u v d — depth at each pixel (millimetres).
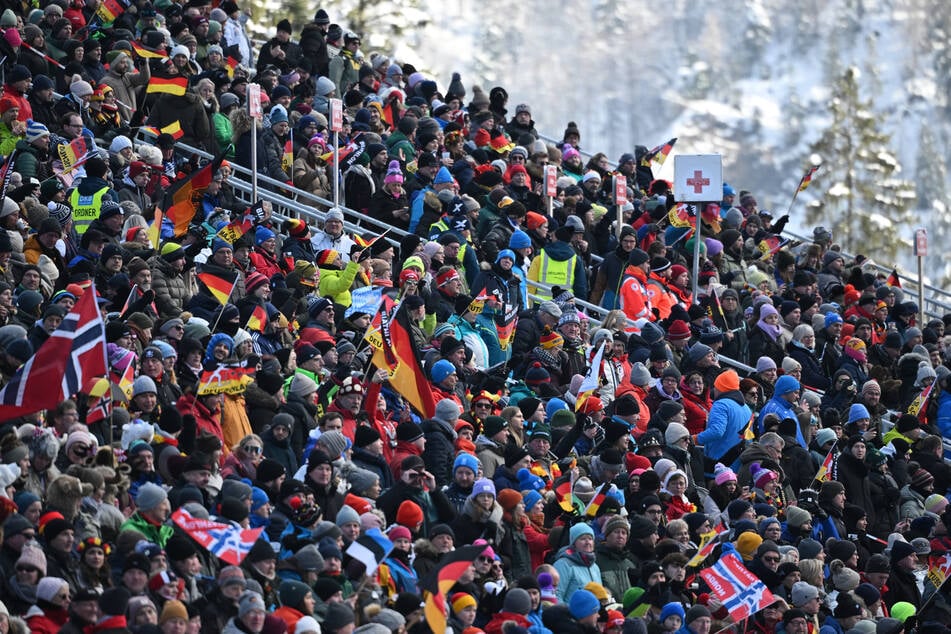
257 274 59562
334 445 51125
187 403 51594
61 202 64000
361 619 46312
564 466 57844
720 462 65000
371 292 62500
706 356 68625
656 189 97312
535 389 63906
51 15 85500
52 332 50062
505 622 47656
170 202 66000
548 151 96000
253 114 71938
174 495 46250
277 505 47844
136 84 82062
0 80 76938
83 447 45969
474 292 68250
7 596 41469
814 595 56688
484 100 102000
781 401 68812
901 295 95688
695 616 52312
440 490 51906
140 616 41344
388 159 81875
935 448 73250
